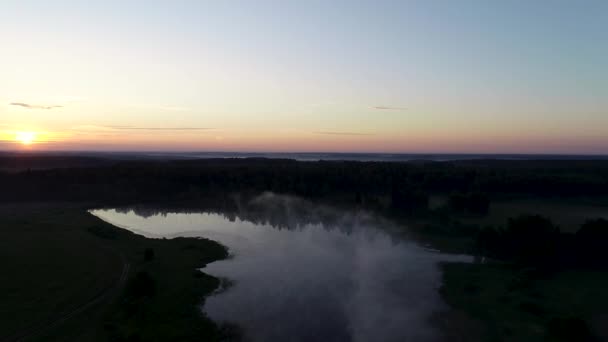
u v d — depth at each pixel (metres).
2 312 39.47
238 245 69.56
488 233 63.91
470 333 38.31
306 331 38.66
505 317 41.00
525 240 59.16
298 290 48.41
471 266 57.19
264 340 37.03
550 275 53.00
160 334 37.09
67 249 61.12
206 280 50.62
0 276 47.81
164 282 49.41
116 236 72.25
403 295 47.19
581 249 56.59
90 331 37.44
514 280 50.56
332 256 62.62
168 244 68.38
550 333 37.47
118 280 49.47
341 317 41.53
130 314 40.59
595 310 41.91
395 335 38.09
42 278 48.22
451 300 45.66
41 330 37.06
